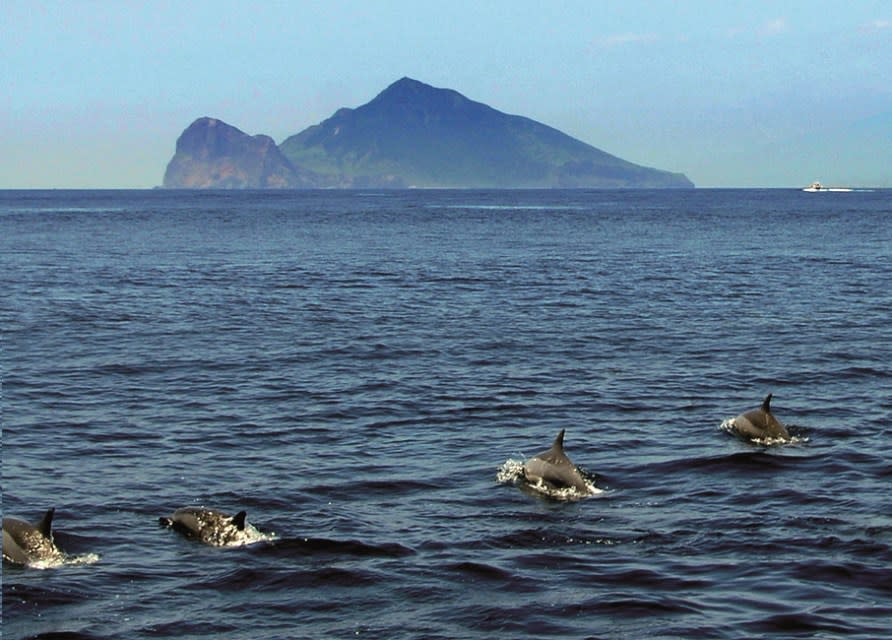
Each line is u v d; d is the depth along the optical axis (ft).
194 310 297.33
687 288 362.53
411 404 181.57
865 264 465.47
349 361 220.02
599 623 95.66
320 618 97.09
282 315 287.48
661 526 120.98
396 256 504.84
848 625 94.73
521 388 194.70
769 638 92.22
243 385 195.93
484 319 282.36
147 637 93.20
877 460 147.95
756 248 571.69
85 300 320.50
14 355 224.74
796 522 122.01
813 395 191.01
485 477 139.85
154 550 113.09
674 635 92.89
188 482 136.67
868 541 115.34
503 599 100.83
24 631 93.91
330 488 134.62
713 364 219.61
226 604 100.07
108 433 160.66
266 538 116.57
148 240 634.43
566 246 585.63
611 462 147.43
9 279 384.47
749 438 159.53
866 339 252.42
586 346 240.73
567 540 116.37
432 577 106.11
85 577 105.70
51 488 133.39
